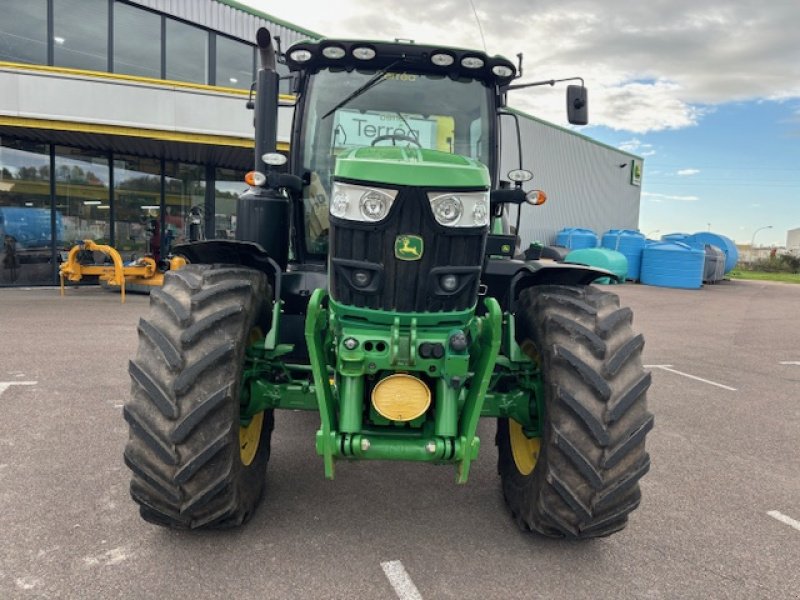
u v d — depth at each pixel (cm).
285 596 242
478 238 245
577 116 405
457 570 266
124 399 492
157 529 288
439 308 248
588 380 253
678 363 775
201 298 259
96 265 1188
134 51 1329
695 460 421
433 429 261
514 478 310
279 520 304
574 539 289
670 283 2044
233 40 1455
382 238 239
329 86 374
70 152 1261
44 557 261
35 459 366
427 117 378
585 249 1962
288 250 377
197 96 1137
